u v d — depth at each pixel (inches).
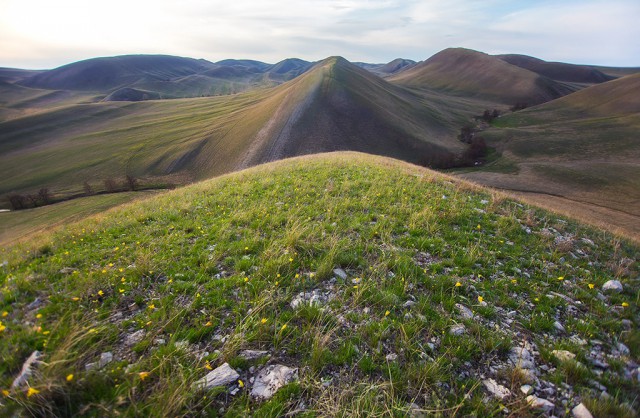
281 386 169.3
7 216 2450.8
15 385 153.6
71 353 166.7
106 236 390.0
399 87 7795.3
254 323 207.8
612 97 5959.6
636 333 223.9
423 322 217.5
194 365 178.5
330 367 183.3
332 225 382.3
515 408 162.2
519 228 426.3
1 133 5693.9
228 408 157.9
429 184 614.5
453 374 181.2
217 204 506.9
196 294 240.1
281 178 656.4
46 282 258.2
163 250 328.8
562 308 253.4
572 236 436.5
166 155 4153.5
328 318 220.2
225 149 4124.0
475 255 324.5
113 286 256.7
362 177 648.4
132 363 180.2
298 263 294.2
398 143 4407.0
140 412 147.7
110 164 4055.1
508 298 255.9
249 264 289.4
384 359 189.0
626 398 171.0
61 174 3880.4
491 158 3897.6
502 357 198.1
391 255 310.0
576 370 183.3
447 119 6087.6
